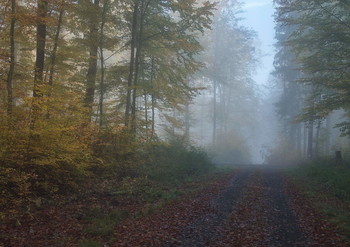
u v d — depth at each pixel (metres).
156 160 16.38
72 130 11.13
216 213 9.43
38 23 11.62
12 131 9.41
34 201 8.95
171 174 15.84
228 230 7.85
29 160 9.91
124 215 8.97
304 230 7.86
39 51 12.36
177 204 10.48
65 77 15.21
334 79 18.48
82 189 11.21
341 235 7.38
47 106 10.27
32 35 12.43
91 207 9.45
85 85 15.05
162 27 16.83
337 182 14.26
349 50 17.14
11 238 6.62
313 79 18.75
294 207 10.32
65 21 14.12
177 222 8.45
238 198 11.59
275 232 7.71
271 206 10.42
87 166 11.79
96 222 8.09
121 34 18.23
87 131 12.17
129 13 16.94
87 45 15.13
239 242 7.01
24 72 12.88
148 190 12.27
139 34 16.61
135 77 16.89
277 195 12.38
